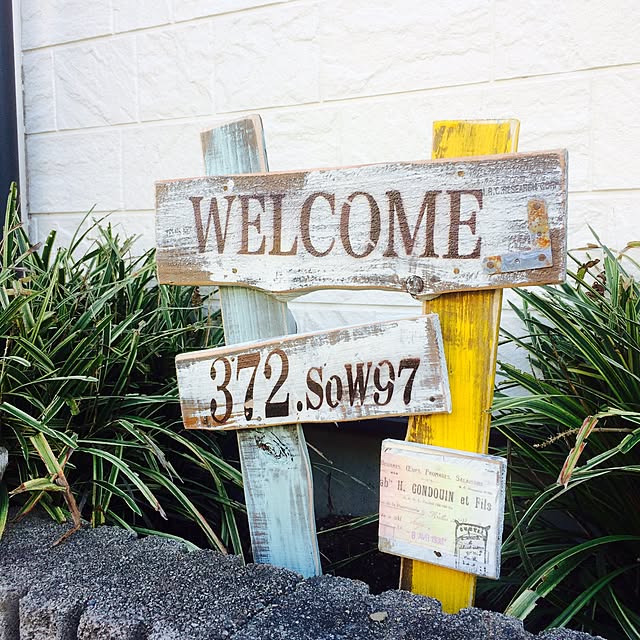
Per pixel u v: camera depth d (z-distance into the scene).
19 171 2.94
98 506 1.62
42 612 1.23
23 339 1.65
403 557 1.29
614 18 1.86
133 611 1.19
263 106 2.39
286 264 1.36
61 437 1.55
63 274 2.08
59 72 2.86
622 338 1.46
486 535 1.19
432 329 1.21
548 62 1.95
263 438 1.45
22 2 2.92
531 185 1.12
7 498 1.59
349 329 1.30
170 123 2.60
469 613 1.16
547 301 1.65
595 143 1.92
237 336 1.47
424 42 2.11
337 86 2.25
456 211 1.18
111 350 1.85
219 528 1.98
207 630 1.13
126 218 2.75
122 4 2.66
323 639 1.09
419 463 1.26
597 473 1.31
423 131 2.13
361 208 1.27
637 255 1.89
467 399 1.22
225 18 2.43
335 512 2.30
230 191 1.41
